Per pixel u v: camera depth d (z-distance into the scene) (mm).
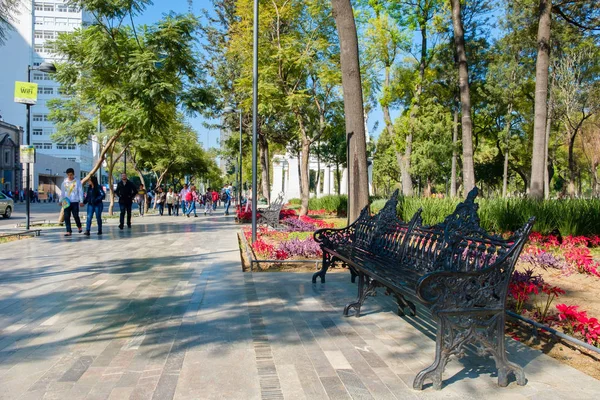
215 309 4980
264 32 18938
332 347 3824
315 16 18297
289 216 18844
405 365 3443
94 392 2932
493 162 41094
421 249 4648
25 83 14477
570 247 9016
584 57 24109
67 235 12875
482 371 3377
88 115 20344
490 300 3156
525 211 11469
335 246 6281
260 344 3879
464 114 15445
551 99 25297
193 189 25734
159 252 9469
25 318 4590
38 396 2867
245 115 28781
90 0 13602
